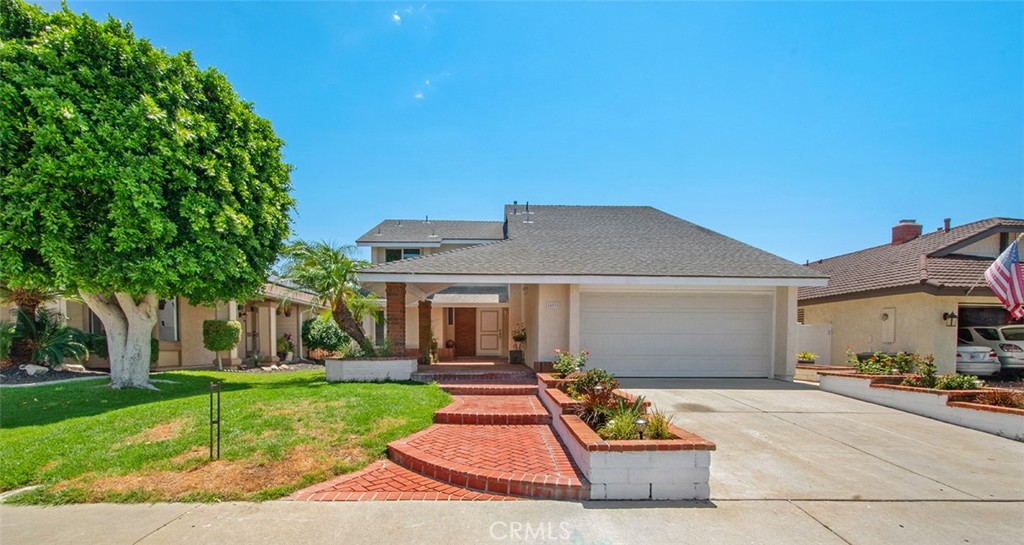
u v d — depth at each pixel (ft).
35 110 26.43
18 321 39.37
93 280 28.27
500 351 64.95
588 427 18.71
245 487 15.92
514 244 45.37
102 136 26.81
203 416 22.40
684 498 15.29
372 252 71.67
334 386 31.48
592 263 40.86
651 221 53.93
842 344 52.95
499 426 23.98
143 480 16.21
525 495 15.64
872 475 17.56
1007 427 23.20
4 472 16.42
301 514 14.25
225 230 31.89
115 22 29.96
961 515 14.24
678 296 43.04
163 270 28.63
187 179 29.81
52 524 13.58
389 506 14.84
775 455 19.90
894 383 31.78
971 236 47.06
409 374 36.78
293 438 19.69
